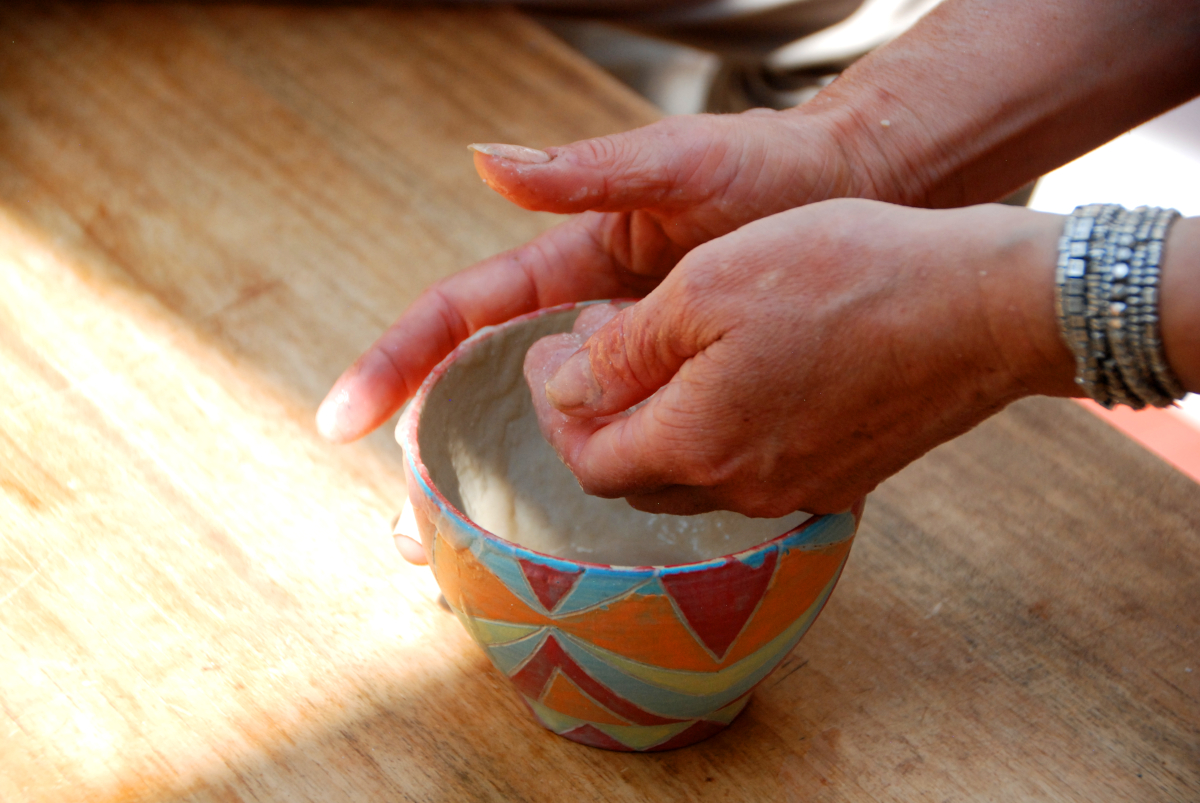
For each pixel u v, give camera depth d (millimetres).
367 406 735
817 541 617
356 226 881
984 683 691
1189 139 1300
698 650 616
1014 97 715
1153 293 577
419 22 1110
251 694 672
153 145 924
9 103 958
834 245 609
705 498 660
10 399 771
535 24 1127
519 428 710
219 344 810
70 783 642
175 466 750
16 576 701
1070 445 792
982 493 765
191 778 646
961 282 597
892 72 724
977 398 618
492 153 665
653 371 640
